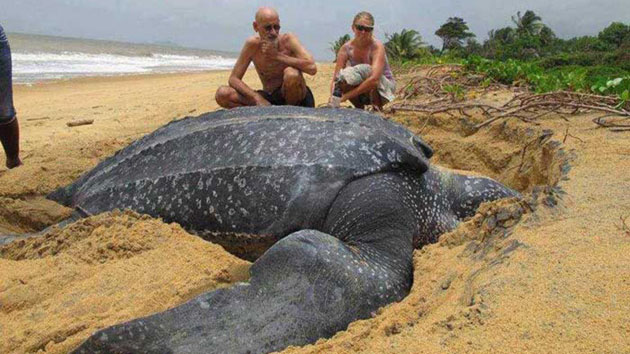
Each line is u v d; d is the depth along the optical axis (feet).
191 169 10.84
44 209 12.97
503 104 18.66
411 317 6.98
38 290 8.93
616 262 6.55
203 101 31.68
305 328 7.25
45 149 18.94
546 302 6.01
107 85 57.06
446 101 19.92
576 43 213.87
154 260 9.62
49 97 42.29
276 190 9.91
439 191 11.00
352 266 8.09
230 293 7.69
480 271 7.23
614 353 5.09
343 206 9.71
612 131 13.61
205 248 10.02
